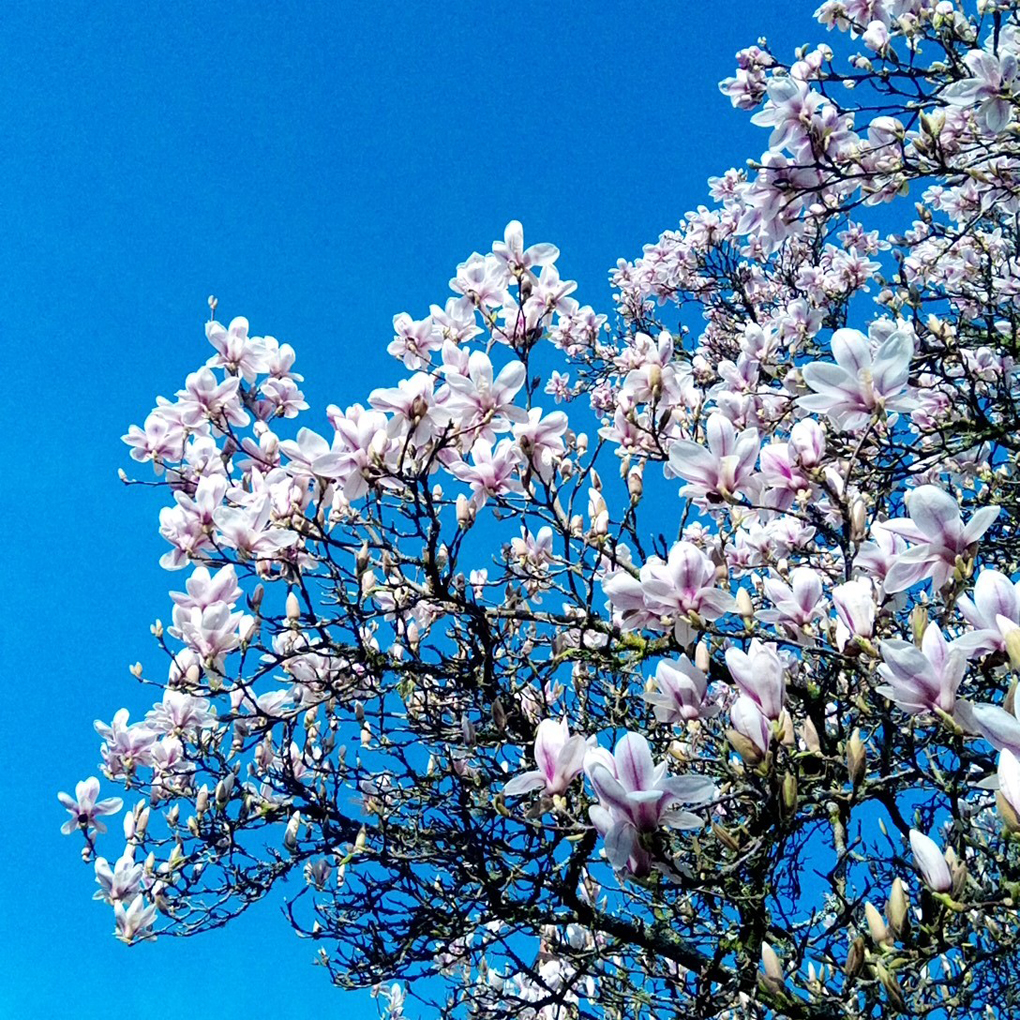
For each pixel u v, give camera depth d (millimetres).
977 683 2656
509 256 4297
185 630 3855
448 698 4820
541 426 3768
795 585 2990
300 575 3904
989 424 4598
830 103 4402
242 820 4969
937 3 4938
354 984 4461
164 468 4578
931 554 2250
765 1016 2895
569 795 3256
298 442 3512
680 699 2551
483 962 5262
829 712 3684
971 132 4969
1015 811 1500
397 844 4508
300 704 4996
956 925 2393
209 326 4754
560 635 4441
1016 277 6734
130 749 5203
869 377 2742
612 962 4051
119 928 5109
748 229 4785
